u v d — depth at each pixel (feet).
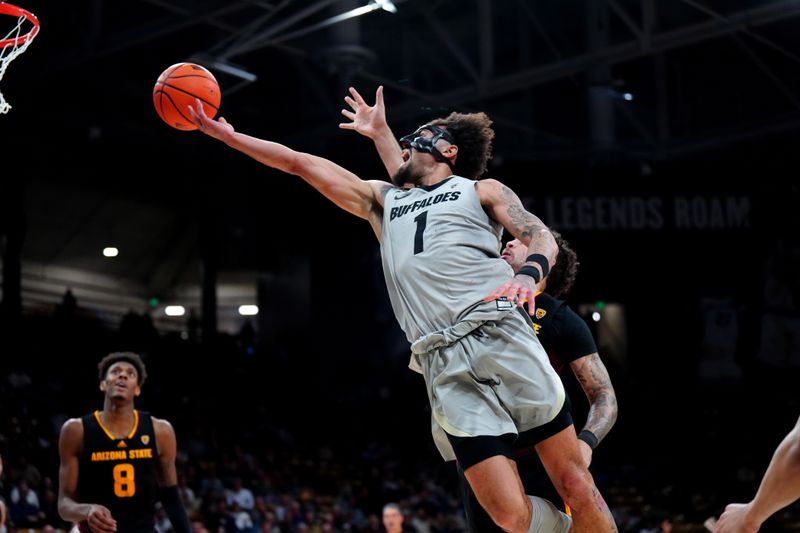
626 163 72.49
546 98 76.43
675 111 77.46
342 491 61.31
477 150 11.89
